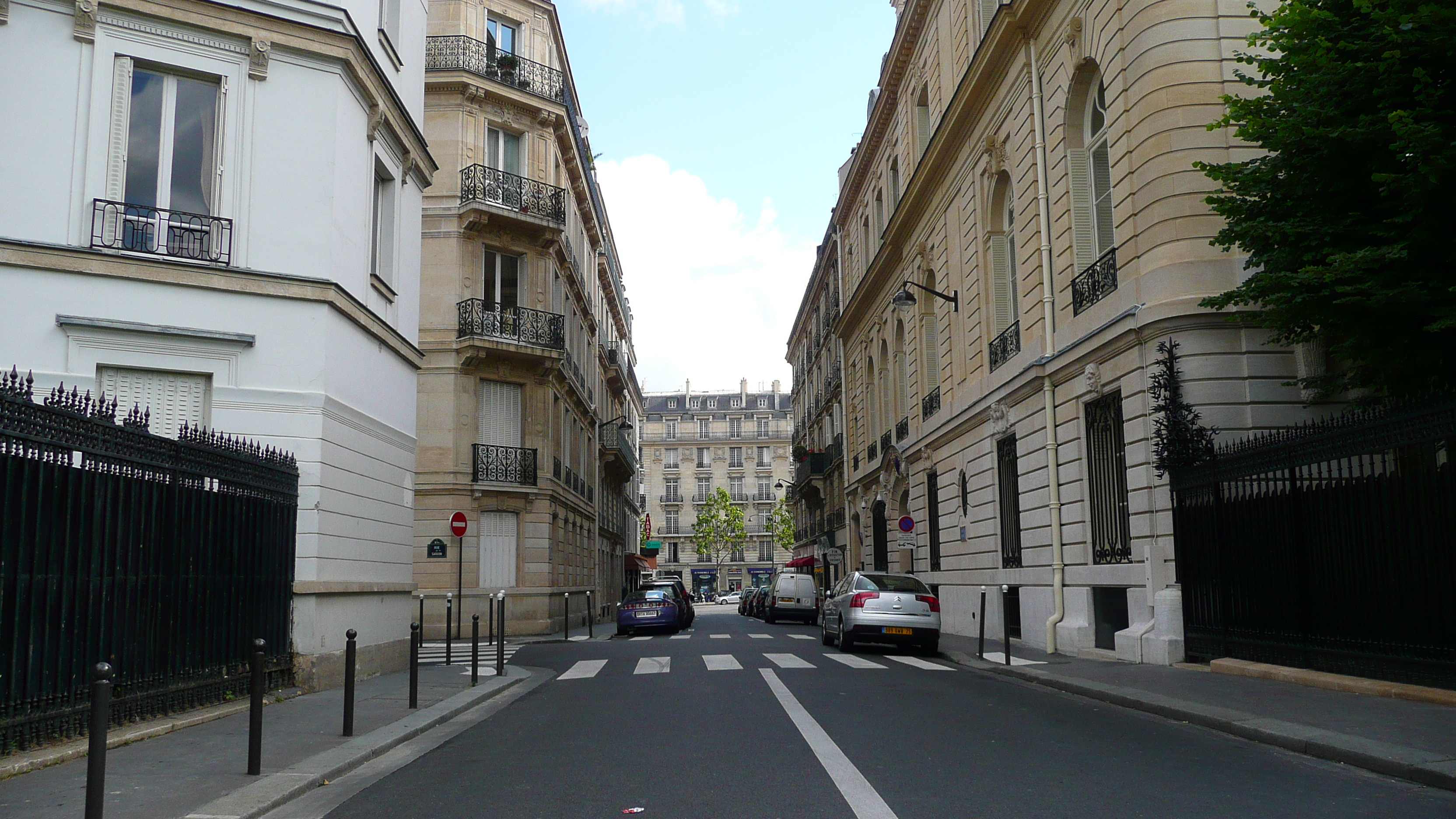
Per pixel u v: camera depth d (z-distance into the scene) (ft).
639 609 92.94
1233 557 41.29
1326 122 32.63
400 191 54.29
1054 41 58.80
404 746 28.53
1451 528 30.19
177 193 41.14
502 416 96.22
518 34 101.35
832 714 31.53
